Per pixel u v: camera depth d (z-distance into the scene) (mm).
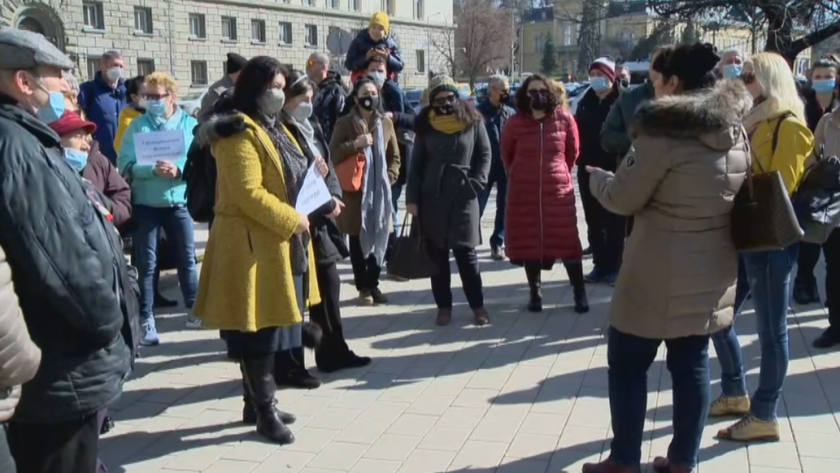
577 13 21094
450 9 66250
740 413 4281
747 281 4301
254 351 4102
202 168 4676
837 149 5094
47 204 2330
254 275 4008
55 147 2531
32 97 2490
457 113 5906
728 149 3158
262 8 49750
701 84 3375
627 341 3414
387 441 4168
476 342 5844
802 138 3805
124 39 41719
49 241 2326
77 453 2668
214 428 4387
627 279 3357
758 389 4008
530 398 4723
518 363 5359
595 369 5199
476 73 59375
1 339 1922
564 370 5195
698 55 3350
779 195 3248
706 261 3238
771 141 3828
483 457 3957
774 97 3838
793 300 6738
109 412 4586
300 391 4910
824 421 4273
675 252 3211
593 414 4461
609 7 17125
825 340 5512
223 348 5816
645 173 3164
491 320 6406
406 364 5387
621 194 3256
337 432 4297
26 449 2619
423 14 63812
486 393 4824
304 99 4473
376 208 6648
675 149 3113
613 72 7266
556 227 6414
